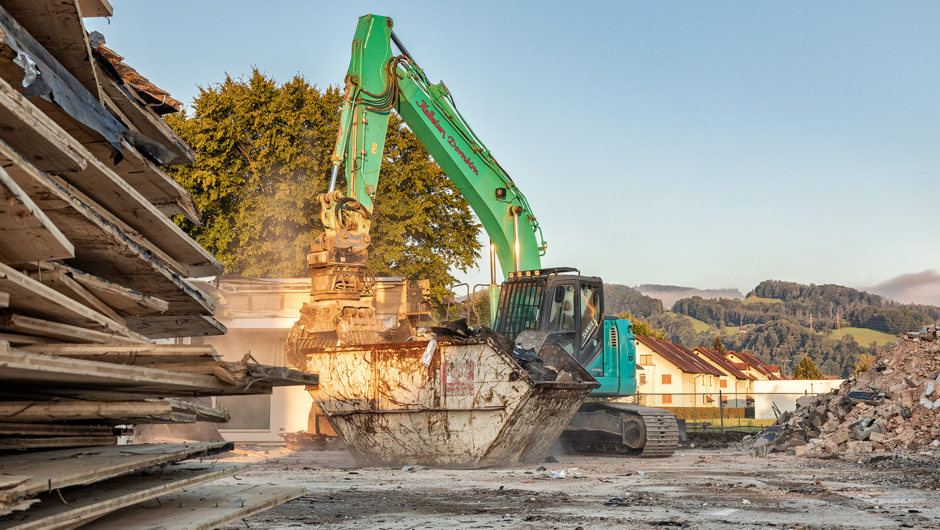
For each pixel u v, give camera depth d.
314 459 16.00
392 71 16.28
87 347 4.10
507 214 17.91
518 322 16.88
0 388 4.17
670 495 9.98
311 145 31.12
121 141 5.39
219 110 31.06
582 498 9.59
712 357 78.19
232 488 6.30
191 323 6.92
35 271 4.29
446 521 7.62
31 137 3.78
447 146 17.34
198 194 30.23
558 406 13.65
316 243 15.30
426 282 22.03
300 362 15.16
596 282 17.11
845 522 7.76
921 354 20.23
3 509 3.00
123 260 5.14
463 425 12.97
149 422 5.61
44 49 4.45
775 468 14.60
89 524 4.70
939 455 16.00
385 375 13.64
